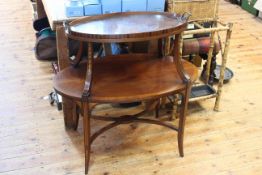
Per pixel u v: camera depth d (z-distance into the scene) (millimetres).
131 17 1835
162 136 2197
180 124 1957
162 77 1846
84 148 1953
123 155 2031
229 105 2537
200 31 2135
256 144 2133
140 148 2090
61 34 1958
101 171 1908
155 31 1562
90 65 1638
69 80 1813
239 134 2225
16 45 3539
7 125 2295
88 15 1994
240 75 2965
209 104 2541
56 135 2201
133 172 1903
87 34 1522
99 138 2172
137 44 2355
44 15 3262
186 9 2178
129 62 2021
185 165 1958
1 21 4215
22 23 4156
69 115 2205
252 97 2643
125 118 2027
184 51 2354
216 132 2242
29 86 2783
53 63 2975
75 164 1962
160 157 2018
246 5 4680
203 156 2027
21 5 4867
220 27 2197
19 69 3051
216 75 2820
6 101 2568
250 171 1919
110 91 1701
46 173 1893
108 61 2033
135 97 1651
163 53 2109
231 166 1954
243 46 3555
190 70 1910
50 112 2447
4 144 2111
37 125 2301
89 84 1653
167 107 2475
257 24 4215
